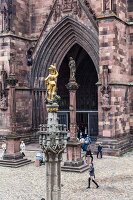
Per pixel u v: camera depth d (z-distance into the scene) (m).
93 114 58.06
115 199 27.41
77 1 52.38
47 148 20.45
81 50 63.25
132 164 40.31
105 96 46.50
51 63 56.56
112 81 46.56
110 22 46.81
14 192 29.73
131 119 51.69
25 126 56.66
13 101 42.84
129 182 32.59
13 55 54.72
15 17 55.62
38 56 56.78
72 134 38.00
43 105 57.25
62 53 56.06
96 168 38.25
